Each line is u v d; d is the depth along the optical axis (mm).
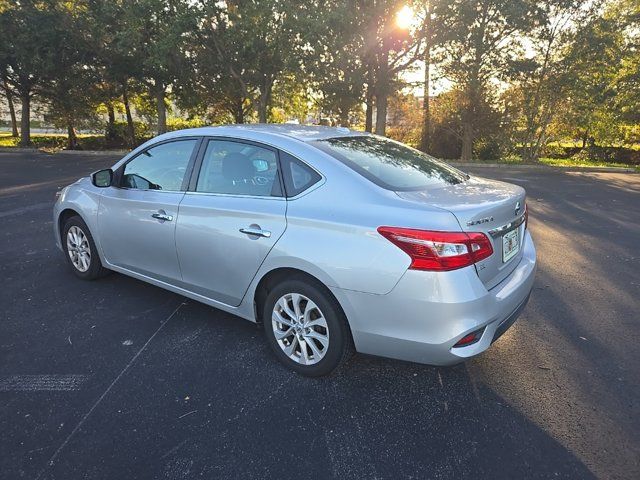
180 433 2467
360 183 2732
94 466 2238
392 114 24922
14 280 4578
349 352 2816
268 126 3559
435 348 2467
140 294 4258
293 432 2484
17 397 2752
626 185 12805
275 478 2176
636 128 21734
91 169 14953
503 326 2740
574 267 5258
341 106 18984
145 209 3672
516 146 21516
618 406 2713
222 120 28516
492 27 17781
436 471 2225
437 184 2994
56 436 2434
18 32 21281
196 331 3578
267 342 3426
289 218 2828
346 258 2590
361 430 2504
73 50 22078
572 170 17578
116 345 3361
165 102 25875
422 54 18188
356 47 17078
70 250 4582
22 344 3361
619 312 4012
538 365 3152
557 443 2410
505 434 2479
